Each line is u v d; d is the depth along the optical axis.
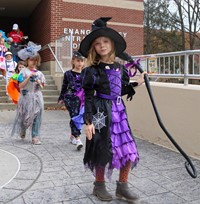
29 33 18.23
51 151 5.06
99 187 3.22
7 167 4.23
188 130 4.71
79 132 5.25
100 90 3.04
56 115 8.81
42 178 3.83
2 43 11.38
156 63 5.64
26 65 5.79
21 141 5.73
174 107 4.97
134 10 16.62
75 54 5.33
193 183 3.69
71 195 3.34
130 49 16.66
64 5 14.72
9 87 6.23
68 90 5.38
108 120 2.98
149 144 5.48
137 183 3.69
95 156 2.99
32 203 3.15
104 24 3.09
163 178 3.85
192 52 4.76
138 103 5.89
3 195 3.34
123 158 2.99
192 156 4.67
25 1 15.16
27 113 5.43
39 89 5.55
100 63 3.07
